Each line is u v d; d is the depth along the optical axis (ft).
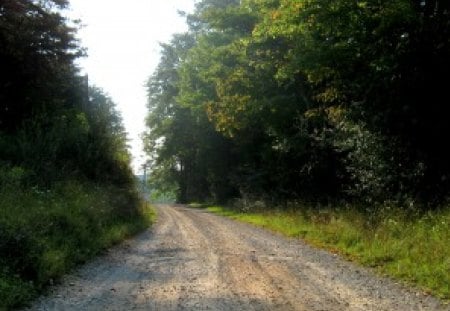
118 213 68.23
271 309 25.29
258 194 118.93
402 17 53.57
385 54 57.57
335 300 27.55
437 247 37.04
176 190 259.60
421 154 57.93
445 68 54.90
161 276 34.55
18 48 74.23
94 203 57.82
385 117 59.88
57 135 73.72
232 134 120.88
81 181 69.15
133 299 27.53
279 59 97.86
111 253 45.78
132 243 54.54
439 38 54.54
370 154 63.10
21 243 31.89
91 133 80.64
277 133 101.09
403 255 39.34
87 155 75.97
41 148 69.21
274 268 38.01
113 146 83.87
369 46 59.26
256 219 92.32
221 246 51.88
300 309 25.38
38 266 31.50
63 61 84.12
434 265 34.22
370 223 52.95
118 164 83.71
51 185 59.88
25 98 78.84
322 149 85.25
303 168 89.86
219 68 120.47
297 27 64.80
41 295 28.45
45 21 80.12
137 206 81.20
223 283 31.96
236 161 165.89
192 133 189.88
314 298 27.96
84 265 38.65
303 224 70.08
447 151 56.54
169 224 82.58
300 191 95.91
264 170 120.37
